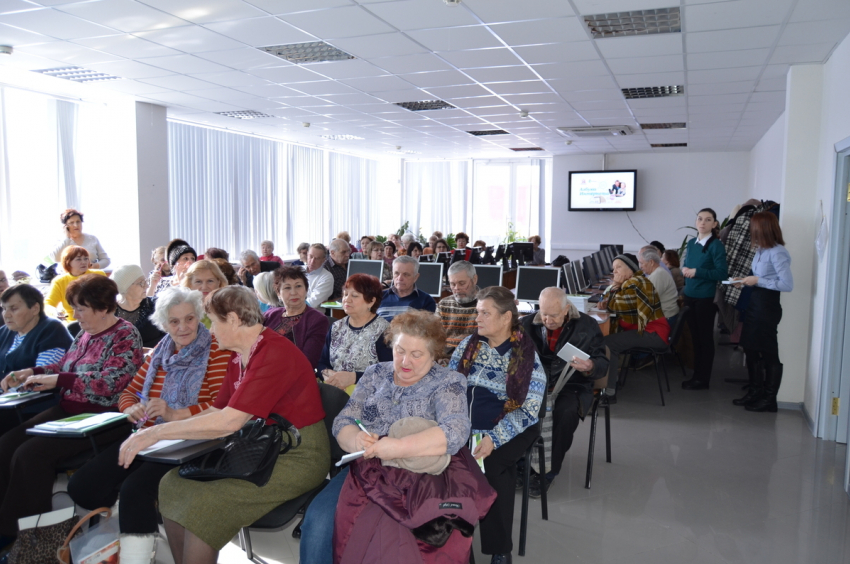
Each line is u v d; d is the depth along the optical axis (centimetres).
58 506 259
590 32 462
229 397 226
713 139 1008
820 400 408
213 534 193
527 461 256
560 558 254
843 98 409
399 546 172
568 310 308
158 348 263
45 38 485
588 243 1282
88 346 276
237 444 203
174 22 443
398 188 1482
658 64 543
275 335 215
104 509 225
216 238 977
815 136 475
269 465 198
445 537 173
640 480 337
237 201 1018
